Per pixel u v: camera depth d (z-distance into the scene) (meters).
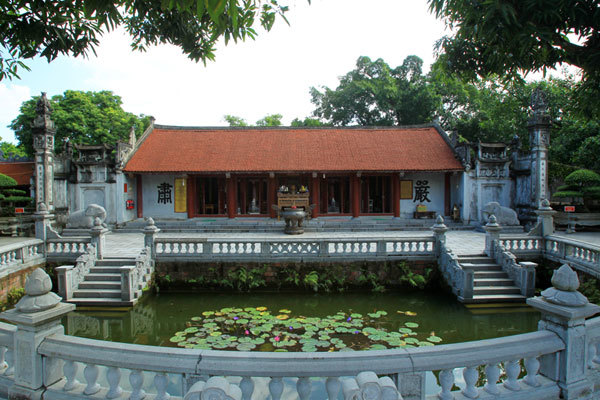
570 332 4.08
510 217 20.08
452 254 13.14
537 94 20.53
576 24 4.86
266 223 21.69
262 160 22.38
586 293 11.31
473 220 21.75
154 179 23.06
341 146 23.81
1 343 4.34
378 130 25.53
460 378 7.13
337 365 3.52
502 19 4.83
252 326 10.36
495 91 31.48
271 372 3.48
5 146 40.28
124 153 21.84
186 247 13.82
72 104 31.19
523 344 4.01
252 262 13.74
